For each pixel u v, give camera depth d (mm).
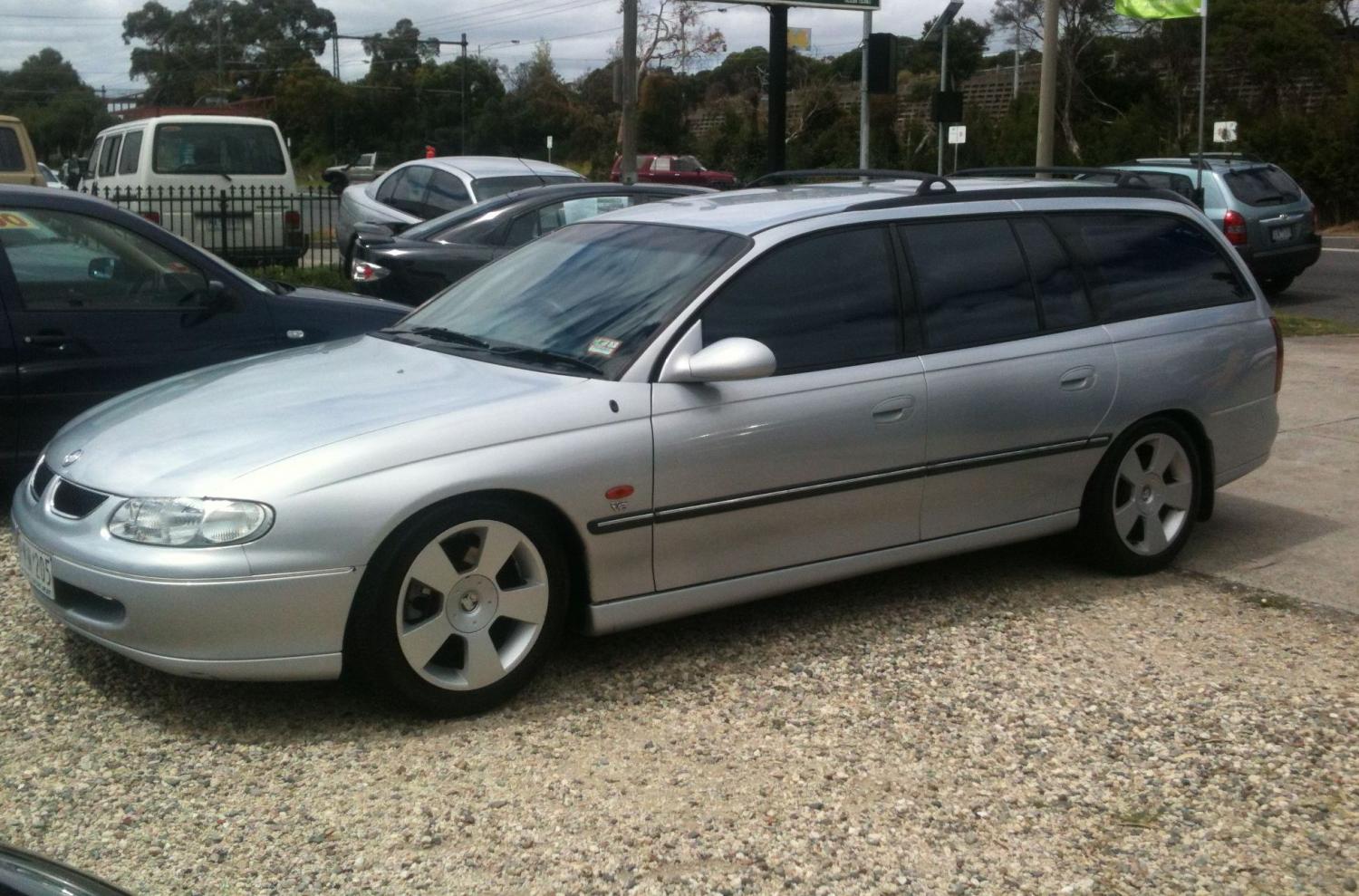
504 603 4305
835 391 4812
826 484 4832
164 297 6535
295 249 16406
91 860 3430
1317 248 16766
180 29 93562
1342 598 5574
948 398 5066
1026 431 5297
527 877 3385
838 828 3639
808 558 4891
